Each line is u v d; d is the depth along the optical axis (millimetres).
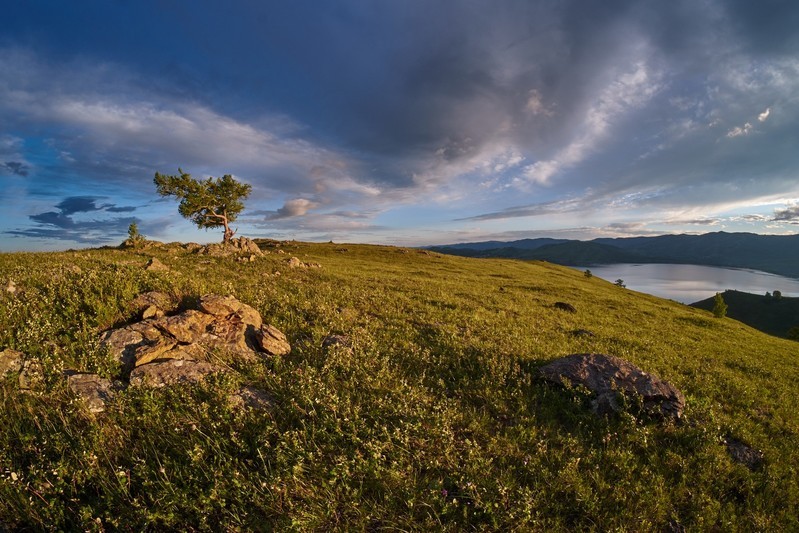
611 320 27172
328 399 7793
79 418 6430
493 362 11336
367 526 5184
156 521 4777
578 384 9898
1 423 6020
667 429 8516
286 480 5578
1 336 8250
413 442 7004
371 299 20141
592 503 5930
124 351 8625
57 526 4602
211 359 9203
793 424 10500
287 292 18812
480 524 5305
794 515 6547
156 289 12609
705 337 25500
